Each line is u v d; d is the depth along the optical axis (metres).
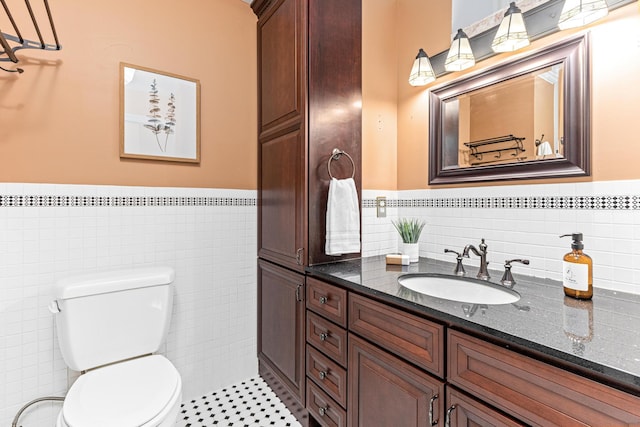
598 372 0.59
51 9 1.37
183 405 1.69
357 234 1.57
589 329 0.75
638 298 1.01
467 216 1.56
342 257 1.66
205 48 1.78
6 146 1.29
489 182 1.46
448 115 1.65
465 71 1.58
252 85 1.95
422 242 1.78
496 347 0.76
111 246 1.51
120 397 1.08
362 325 1.16
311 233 1.52
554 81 1.23
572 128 1.18
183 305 1.72
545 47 1.25
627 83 1.05
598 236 1.12
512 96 1.37
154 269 1.50
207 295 1.80
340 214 1.52
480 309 0.90
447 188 1.65
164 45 1.65
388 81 1.91
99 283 1.29
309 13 1.53
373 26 1.85
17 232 1.31
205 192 1.78
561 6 1.21
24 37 1.32
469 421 0.81
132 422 0.96
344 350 1.25
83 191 1.45
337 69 1.62
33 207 1.34
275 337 1.76
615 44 1.08
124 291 1.34
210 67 1.80
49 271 1.37
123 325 1.33
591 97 1.13
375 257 1.80
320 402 1.38
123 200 1.54
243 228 1.92
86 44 1.45
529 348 0.69
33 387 1.34
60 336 1.24
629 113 1.05
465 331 0.84
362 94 1.80
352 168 1.68
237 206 1.90
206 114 1.79
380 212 1.88
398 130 1.95
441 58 1.68
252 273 1.96
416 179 1.83
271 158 1.79
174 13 1.68
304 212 1.51
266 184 1.85
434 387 0.89
